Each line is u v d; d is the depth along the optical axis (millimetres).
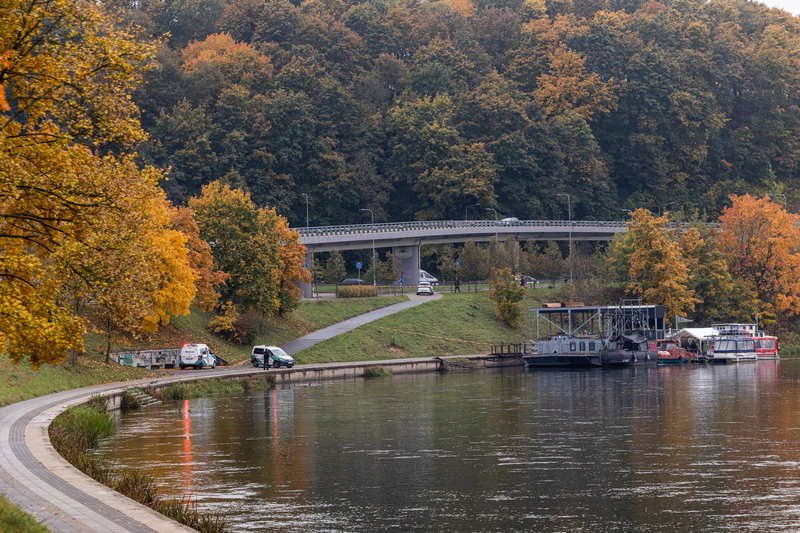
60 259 26125
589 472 38875
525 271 172000
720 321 147250
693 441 47062
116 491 26062
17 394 54750
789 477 37312
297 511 31859
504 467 40219
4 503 21969
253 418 58250
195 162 184625
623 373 101812
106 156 27875
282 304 116688
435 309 139875
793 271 152500
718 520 30391
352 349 114375
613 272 163250
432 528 29625
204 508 32250
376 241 172125
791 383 83875
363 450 45125
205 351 91688
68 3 25812
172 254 82875
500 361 118125
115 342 86688
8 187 23906
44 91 25906
